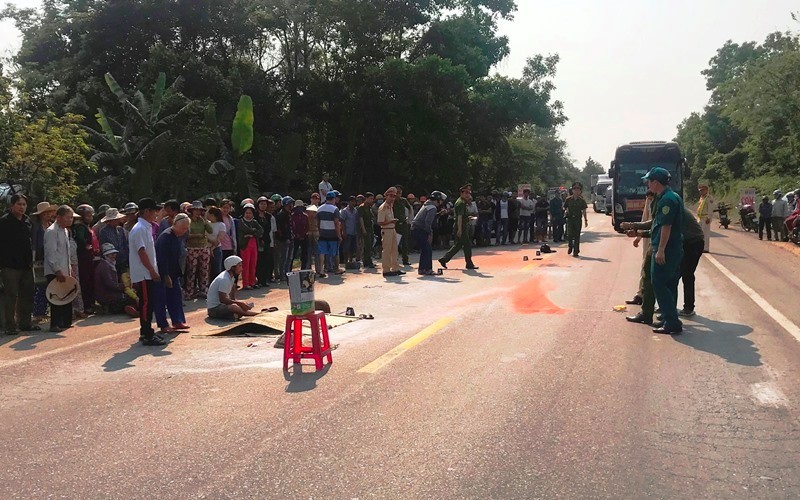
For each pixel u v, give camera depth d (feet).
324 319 23.21
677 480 13.60
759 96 155.74
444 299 37.70
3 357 25.41
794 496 12.91
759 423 16.83
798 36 152.56
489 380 20.66
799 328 28.14
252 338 28.09
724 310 32.76
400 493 13.03
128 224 38.32
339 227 51.70
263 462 14.61
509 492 13.05
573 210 62.03
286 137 100.73
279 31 111.96
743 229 105.40
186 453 15.24
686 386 19.95
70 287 31.14
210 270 41.93
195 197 80.48
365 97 109.50
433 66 107.14
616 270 50.55
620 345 25.32
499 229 82.84
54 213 34.09
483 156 138.00
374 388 19.94
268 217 46.88
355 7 109.29
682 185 90.07
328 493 13.07
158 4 95.45
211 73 92.53
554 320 30.45
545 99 122.21
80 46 100.63
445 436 15.99
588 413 17.56
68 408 18.83
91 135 79.97
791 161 166.91
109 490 13.44
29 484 13.85
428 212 49.67
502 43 131.23
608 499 12.78
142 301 27.32
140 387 20.76
